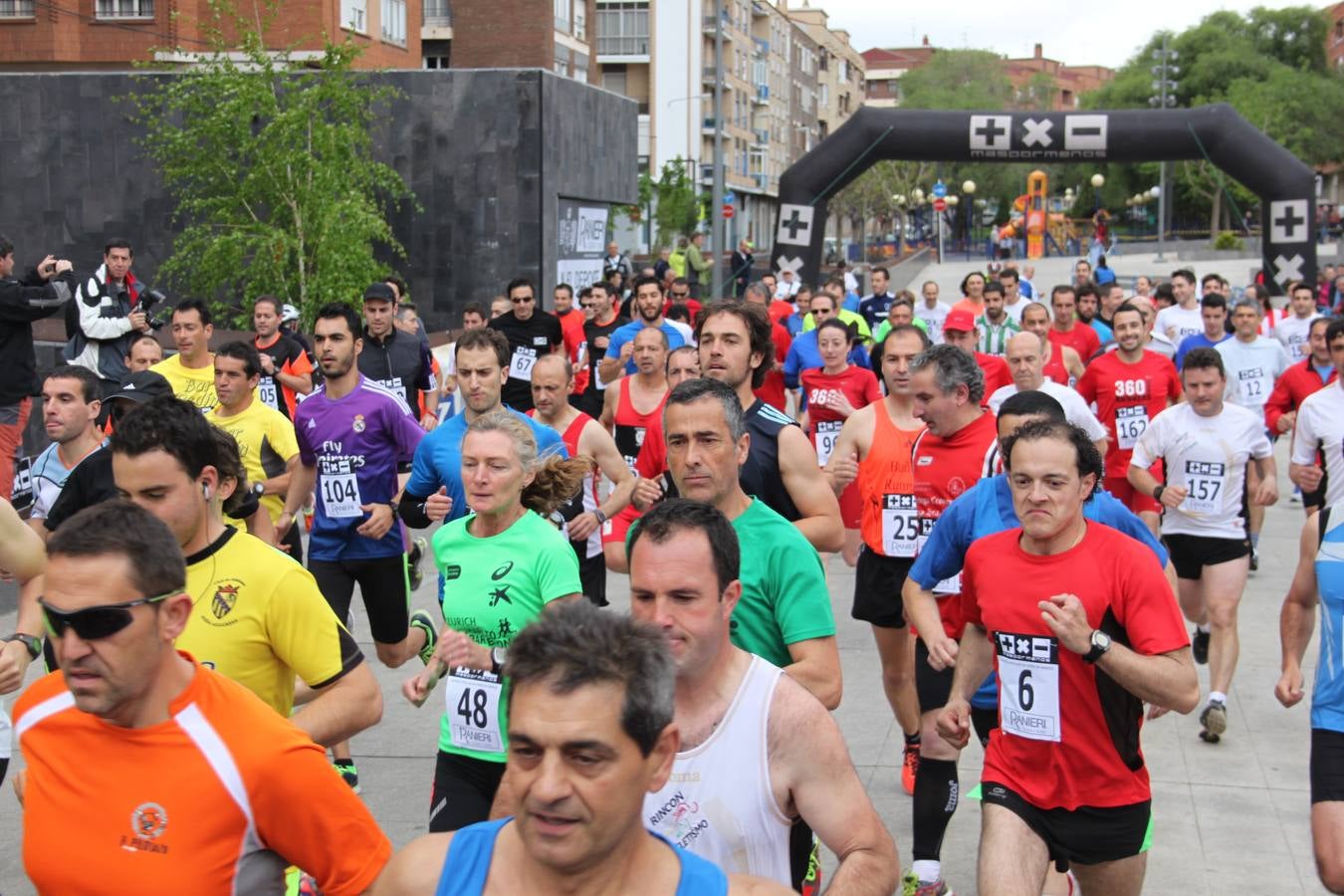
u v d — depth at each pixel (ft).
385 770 23.00
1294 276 80.23
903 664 21.42
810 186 82.69
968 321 33.47
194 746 9.30
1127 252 241.55
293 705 13.50
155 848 9.28
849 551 26.40
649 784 7.22
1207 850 19.54
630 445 29.96
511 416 15.70
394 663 23.99
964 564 15.48
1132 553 13.66
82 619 8.89
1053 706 13.65
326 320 22.86
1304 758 23.40
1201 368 25.57
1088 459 13.61
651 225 185.37
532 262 78.02
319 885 9.73
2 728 15.30
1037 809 13.88
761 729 10.08
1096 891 14.20
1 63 104.78
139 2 103.50
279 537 24.25
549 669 6.97
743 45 269.03
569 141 82.17
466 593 15.29
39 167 75.56
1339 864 14.38
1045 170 294.46
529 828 6.98
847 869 9.89
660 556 10.11
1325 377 35.50
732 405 13.42
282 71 64.08
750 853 10.16
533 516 15.60
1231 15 305.32
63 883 9.39
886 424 21.50
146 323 38.70
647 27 230.27
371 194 69.05
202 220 73.87
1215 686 23.94
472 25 162.20
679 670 10.05
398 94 67.51
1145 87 290.56
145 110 68.49
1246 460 25.63
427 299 78.43
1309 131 258.78
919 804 17.22
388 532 23.32
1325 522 15.21
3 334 34.35
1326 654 15.02
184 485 12.05
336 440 23.16
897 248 248.52
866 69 491.31
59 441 20.57
